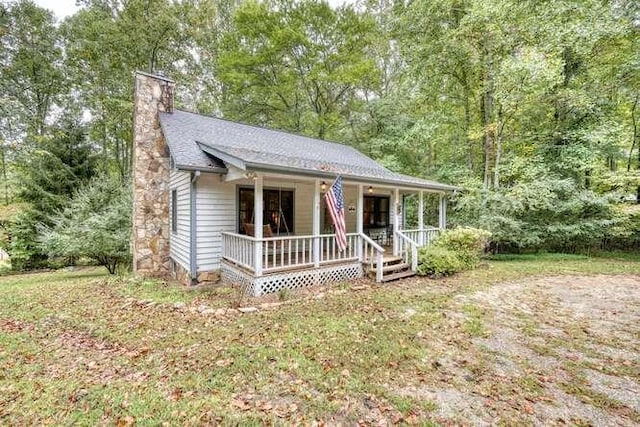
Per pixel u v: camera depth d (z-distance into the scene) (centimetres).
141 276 834
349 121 1942
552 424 254
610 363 358
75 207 1061
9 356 372
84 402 282
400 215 1241
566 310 549
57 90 1780
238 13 1659
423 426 251
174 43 1702
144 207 892
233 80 1734
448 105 1561
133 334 435
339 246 676
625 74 1179
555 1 1108
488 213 1165
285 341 404
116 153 1934
